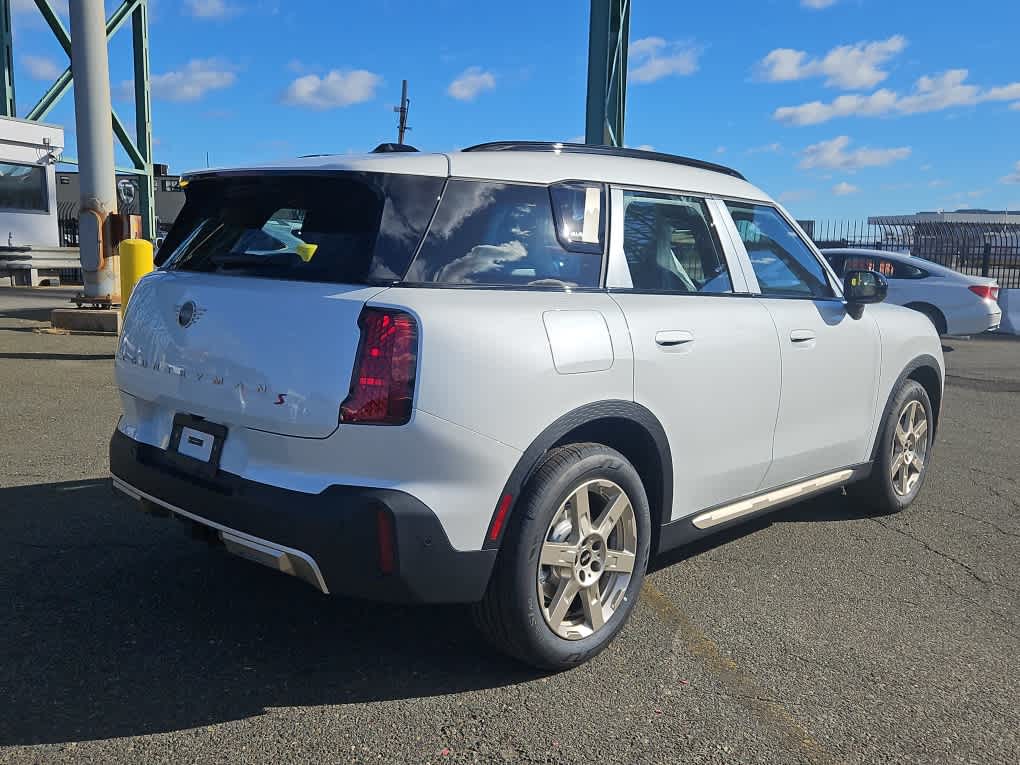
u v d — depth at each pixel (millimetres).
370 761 2652
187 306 3254
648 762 2701
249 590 3891
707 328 3736
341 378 2791
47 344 10969
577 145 3807
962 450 7348
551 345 3088
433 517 2828
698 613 3836
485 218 3182
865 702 3113
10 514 4699
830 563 4523
